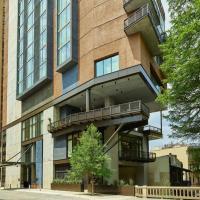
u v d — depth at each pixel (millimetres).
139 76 37000
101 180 36938
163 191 26469
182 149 73688
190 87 17281
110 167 37688
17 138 61781
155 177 50594
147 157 48219
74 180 34938
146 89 41906
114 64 38625
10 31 71688
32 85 54094
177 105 18484
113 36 39188
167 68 18531
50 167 48375
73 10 44781
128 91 42688
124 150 45344
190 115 18312
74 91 43594
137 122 38125
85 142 33688
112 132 40688
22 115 60438
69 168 44312
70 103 47719
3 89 73000
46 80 50312
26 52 59250
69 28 44844
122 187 32000
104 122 38594
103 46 39875
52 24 51500
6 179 64250
